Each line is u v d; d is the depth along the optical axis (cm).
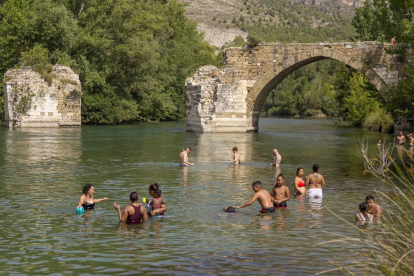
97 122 6938
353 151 3609
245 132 5403
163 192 2030
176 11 9838
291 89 12750
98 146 3784
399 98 4534
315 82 12438
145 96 7688
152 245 1341
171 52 8925
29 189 2062
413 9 4266
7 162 2839
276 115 12738
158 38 8581
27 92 5644
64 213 1675
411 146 3812
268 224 1555
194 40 10525
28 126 5662
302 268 1174
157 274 1134
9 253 1268
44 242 1359
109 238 1399
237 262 1214
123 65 7281
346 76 7250
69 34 6462
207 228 1508
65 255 1257
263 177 2417
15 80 5669
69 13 6781
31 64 5966
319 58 5312
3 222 1555
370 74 5006
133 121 7794
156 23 8519
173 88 8562
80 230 1477
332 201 1891
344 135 5222
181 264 1197
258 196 1716
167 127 6234
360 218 1595
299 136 5038
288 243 1360
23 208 1738
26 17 6444
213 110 5356
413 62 4388
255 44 5306
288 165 2853
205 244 1350
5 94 5794
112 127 6162
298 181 2042
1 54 6406
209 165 2816
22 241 1366
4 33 6394
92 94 6819
